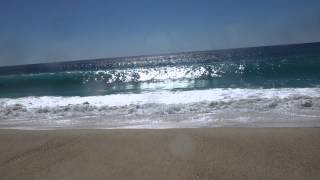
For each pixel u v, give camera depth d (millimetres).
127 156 5504
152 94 13820
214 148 5648
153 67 37656
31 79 30688
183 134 6570
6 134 7422
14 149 6270
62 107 11039
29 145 6461
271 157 5141
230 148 5613
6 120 9836
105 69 42281
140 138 6449
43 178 4832
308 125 7035
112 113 9812
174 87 17781
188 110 9422
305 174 4516
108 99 13094
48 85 24969
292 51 47344
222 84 17406
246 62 31406
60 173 4977
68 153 5836
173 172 4770
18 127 8750
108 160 5383
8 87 24812
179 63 42219
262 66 24922
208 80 20125
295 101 9461
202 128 7051
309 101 9188
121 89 19266
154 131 6938
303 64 23891
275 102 9445
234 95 11781
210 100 10648
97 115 9695
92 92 18766
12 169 5266
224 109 9227
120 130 7223
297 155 5160
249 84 16312
